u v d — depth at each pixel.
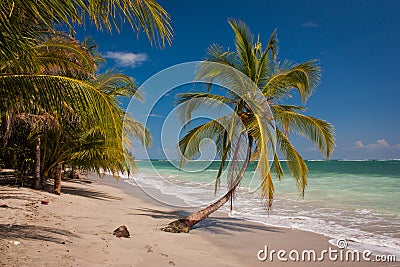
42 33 5.40
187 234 7.84
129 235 6.70
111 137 4.87
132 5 3.29
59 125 9.45
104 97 4.79
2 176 16.09
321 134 9.27
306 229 8.82
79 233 6.14
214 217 10.54
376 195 17.03
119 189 19.30
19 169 13.88
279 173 9.33
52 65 6.27
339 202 14.46
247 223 9.63
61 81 4.70
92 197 13.98
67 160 12.52
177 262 5.27
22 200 9.41
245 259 6.10
